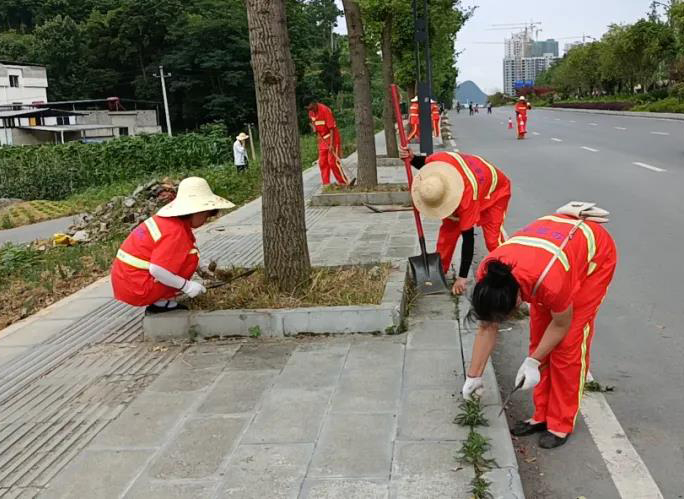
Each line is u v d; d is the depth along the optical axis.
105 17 58.88
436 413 3.71
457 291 5.29
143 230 5.10
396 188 12.11
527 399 4.10
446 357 4.49
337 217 10.48
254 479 3.18
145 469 3.35
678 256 7.13
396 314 4.97
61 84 60.94
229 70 49.69
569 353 3.44
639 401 4.05
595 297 3.41
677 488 3.18
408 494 2.97
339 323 5.04
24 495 3.21
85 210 17.16
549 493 3.19
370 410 3.80
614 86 67.62
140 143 24.47
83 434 3.80
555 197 11.34
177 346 5.09
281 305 5.27
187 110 52.03
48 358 5.16
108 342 5.40
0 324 6.55
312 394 4.07
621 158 16.36
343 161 20.89
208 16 51.56
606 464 3.39
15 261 9.02
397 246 8.02
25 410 4.20
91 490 3.19
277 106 5.43
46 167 22.19
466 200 5.03
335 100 62.56
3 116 42.69
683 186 11.57
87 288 7.41
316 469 3.22
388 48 19.02
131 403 4.14
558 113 53.62
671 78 43.25
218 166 22.81
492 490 2.96
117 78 56.72
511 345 4.99
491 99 125.56
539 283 3.14
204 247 9.03
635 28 48.41
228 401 4.05
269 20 5.33
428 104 13.54
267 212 5.57
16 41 64.88
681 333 5.07
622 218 9.20
